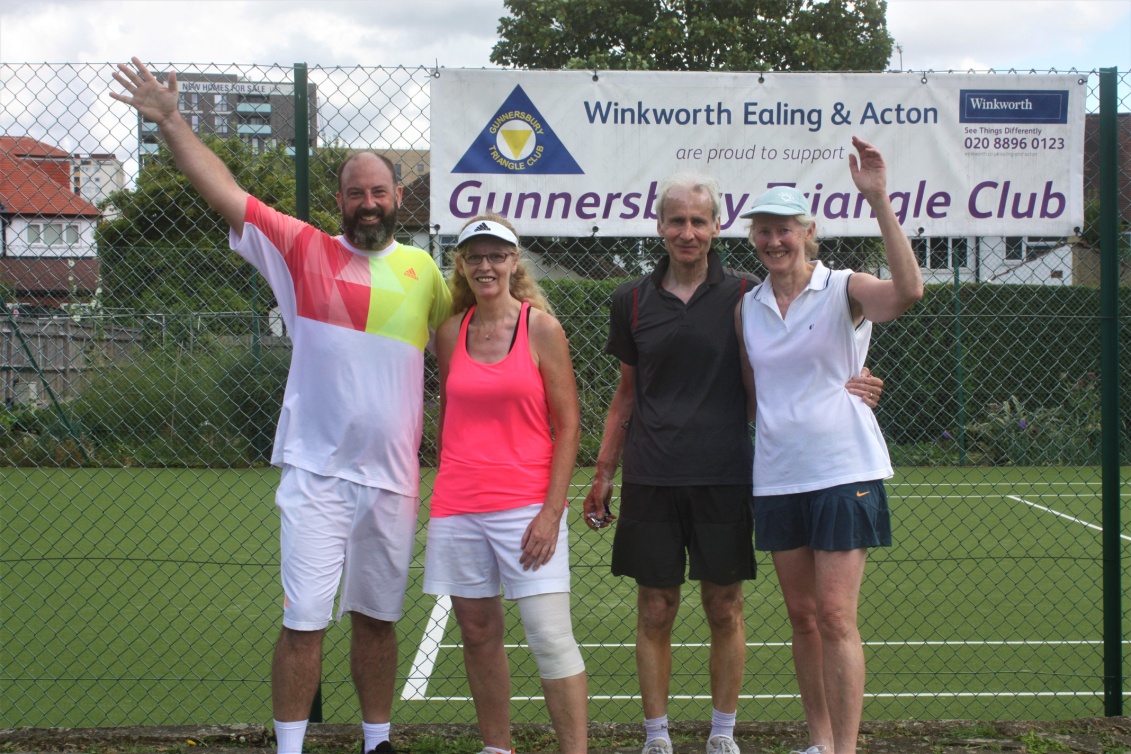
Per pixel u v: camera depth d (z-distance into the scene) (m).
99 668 5.35
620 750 3.86
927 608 6.63
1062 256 7.72
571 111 4.08
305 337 3.31
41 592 7.21
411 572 7.67
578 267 5.38
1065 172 4.16
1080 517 10.77
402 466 3.37
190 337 12.44
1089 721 4.02
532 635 3.29
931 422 13.79
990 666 5.29
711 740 3.64
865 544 3.22
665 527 3.51
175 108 3.23
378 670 3.52
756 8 19.50
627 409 3.86
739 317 3.51
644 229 4.11
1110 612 4.12
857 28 20.52
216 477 12.96
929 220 4.16
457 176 4.08
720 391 3.52
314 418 3.29
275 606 6.76
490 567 3.36
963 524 10.42
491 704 3.44
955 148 4.15
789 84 4.11
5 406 13.61
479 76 4.07
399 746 3.87
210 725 3.99
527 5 19.89
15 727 4.03
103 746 3.87
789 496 3.33
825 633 3.22
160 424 12.94
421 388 3.46
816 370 3.29
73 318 11.70
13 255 4.50
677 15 19.38
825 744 3.46
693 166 4.11
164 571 7.92
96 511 10.84
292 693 3.22
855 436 3.26
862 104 4.12
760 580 7.41
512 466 3.31
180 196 7.05
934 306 13.45
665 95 4.09
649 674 3.56
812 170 4.14
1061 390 13.17
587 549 8.84
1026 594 6.94
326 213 4.12
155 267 10.75
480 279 3.30
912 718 4.46
